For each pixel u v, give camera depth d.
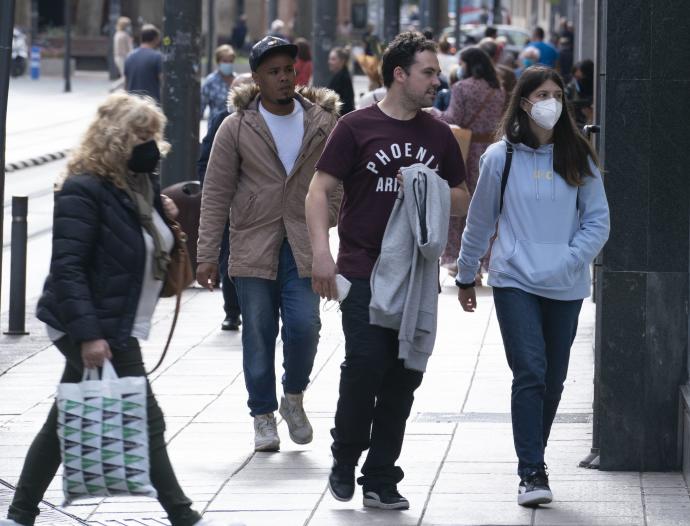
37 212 46.75
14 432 19.20
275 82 18.00
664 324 16.34
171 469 13.32
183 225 31.25
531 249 15.25
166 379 22.56
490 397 20.98
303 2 98.56
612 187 16.22
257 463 17.45
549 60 66.62
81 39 131.88
